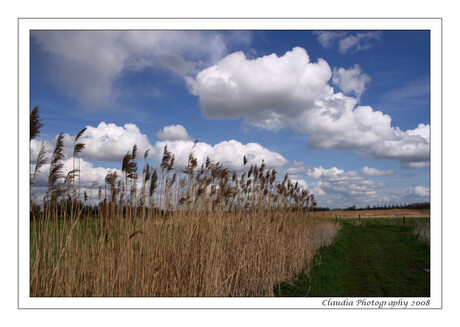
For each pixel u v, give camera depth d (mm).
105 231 5992
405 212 48812
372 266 13672
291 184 15070
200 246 7566
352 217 48156
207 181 8898
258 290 9211
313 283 10312
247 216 10875
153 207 6883
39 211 5410
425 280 11117
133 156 6496
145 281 6379
